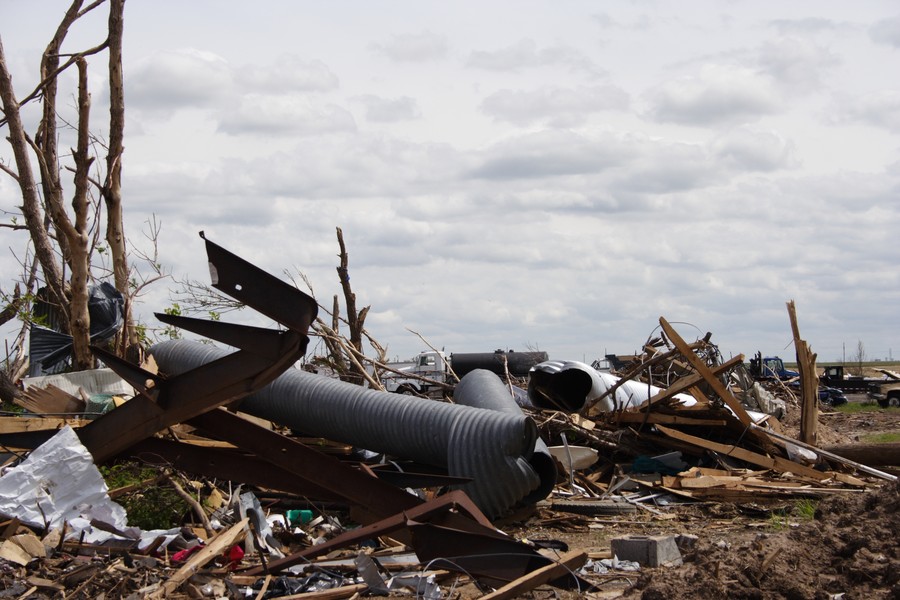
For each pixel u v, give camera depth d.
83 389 13.26
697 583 6.65
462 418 10.31
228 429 9.71
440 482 9.52
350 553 8.48
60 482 8.63
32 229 15.32
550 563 7.27
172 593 7.09
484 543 7.36
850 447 14.55
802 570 7.06
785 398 26.81
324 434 11.65
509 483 9.89
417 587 7.07
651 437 15.24
